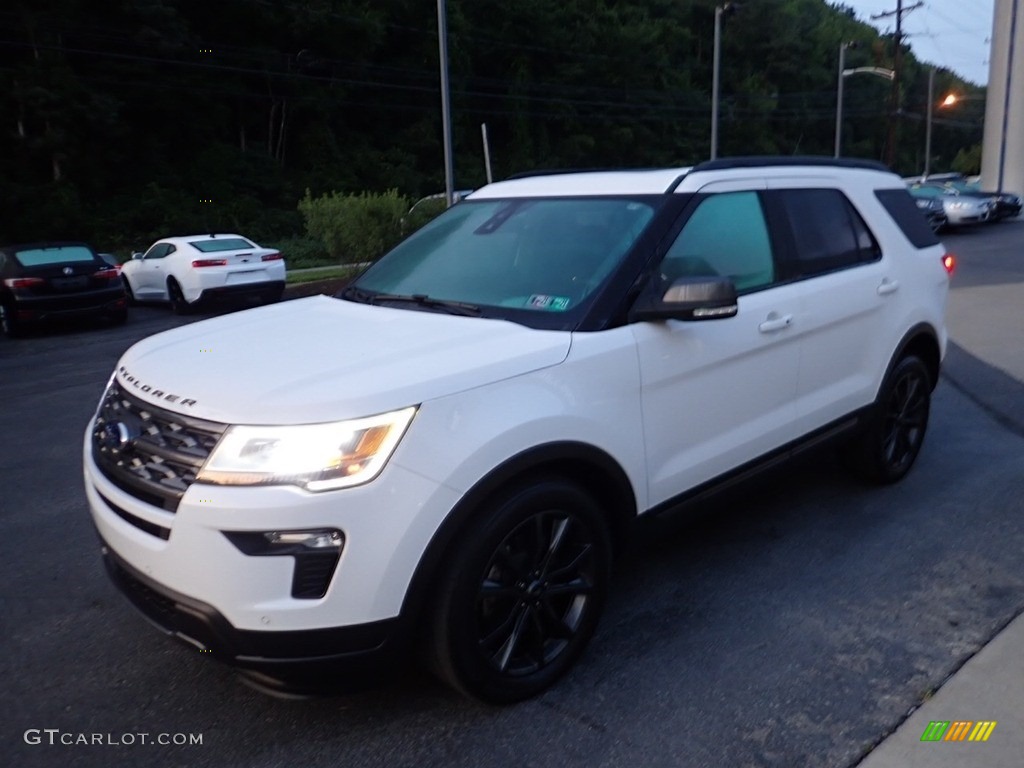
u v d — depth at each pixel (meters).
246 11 48.69
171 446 3.01
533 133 61.84
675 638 3.84
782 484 5.71
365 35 51.94
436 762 3.07
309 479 2.82
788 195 4.66
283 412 2.88
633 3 73.06
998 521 5.03
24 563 4.81
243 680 3.23
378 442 2.90
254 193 47.34
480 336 3.48
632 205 4.07
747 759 3.04
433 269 4.32
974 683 3.44
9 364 11.65
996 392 7.89
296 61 50.38
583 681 3.53
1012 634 3.79
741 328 4.10
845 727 3.20
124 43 43.06
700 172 4.19
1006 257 19.86
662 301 3.58
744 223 4.34
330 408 2.89
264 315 4.16
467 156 58.53
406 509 2.92
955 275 16.72
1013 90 35.84
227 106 49.81
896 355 5.24
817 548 4.73
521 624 3.33
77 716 3.39
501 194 4.73
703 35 78.75
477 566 3.12
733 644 3.78
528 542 3.34
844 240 5.00
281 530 2.80
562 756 3.09
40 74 39.03
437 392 3.04
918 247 5.55
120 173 44.22
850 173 5.25
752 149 74.25
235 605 2.84
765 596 4.21
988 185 37.44
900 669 3.56
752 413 4.26
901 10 49.84
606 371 3.51
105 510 3.24
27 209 37.66
